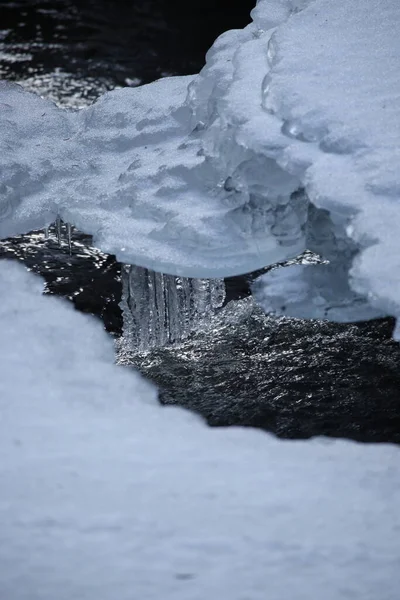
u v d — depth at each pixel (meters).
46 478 9.88
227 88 13.97
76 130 15.95
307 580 8.66
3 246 15.62
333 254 12.44
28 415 11.18
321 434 12.06
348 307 12.39
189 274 12.44
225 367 13.38
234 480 10.16
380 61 13.68
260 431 11.59
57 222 14.41
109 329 13.79
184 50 22.05
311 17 14.89
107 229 13.09
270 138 12.16
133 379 12.57
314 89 12.91
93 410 11.54
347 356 13.70
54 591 8.34
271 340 14.00
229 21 23.69
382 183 11.40
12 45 22.06
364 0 15.32
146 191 13.54
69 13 23.80
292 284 12.79
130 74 20.88
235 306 14.62
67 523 9.18
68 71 20.94
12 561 8.65
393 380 13.19
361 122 12.27
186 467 10.38
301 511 9.62
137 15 23.78
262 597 8.41
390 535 9.32
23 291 14.20
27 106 16.36
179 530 9.20
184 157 13.91
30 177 14.57
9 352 12.53
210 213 12.67
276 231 12.44
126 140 15.25
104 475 10.05
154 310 13.69
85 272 15.02
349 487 10.13
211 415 12.32
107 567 8.66
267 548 9.03
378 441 11.95
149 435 11.12
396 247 10.66
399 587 8.62
